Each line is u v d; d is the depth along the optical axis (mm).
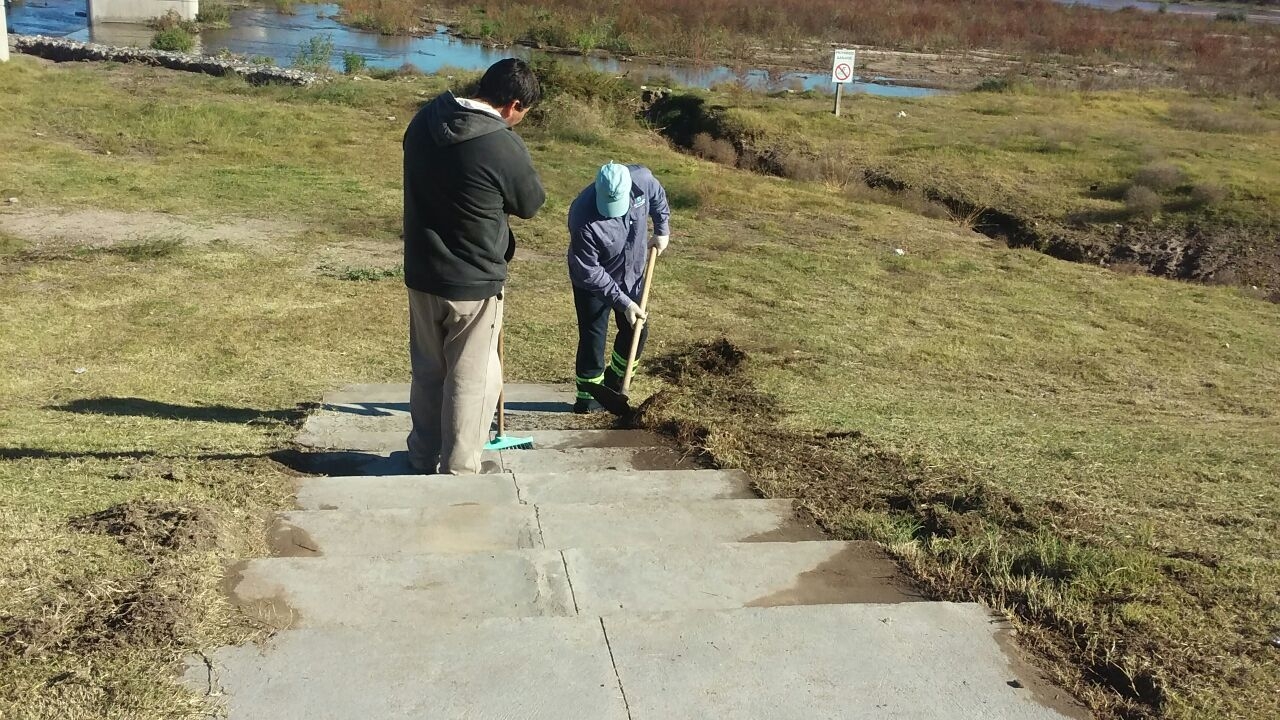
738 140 19047
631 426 6141
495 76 4344
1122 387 7809
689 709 2539
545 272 10641
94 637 2686
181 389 6445
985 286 11070
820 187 16250
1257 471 5109
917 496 4375
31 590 2916
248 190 13422
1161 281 12266
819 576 3416
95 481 4078
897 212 14906
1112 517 4141
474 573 3285
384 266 10430
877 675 2725
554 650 2748
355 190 13805
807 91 24062
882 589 3361
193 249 10570
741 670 2707
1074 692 2729
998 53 36781
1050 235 14469
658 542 3844
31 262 9633
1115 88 26734
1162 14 49438
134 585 2971
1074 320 9922
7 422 5336
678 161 17188
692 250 11891
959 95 24688
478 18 38875
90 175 13477
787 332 8719
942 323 9430
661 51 34062
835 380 7289
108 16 35156
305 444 5324
